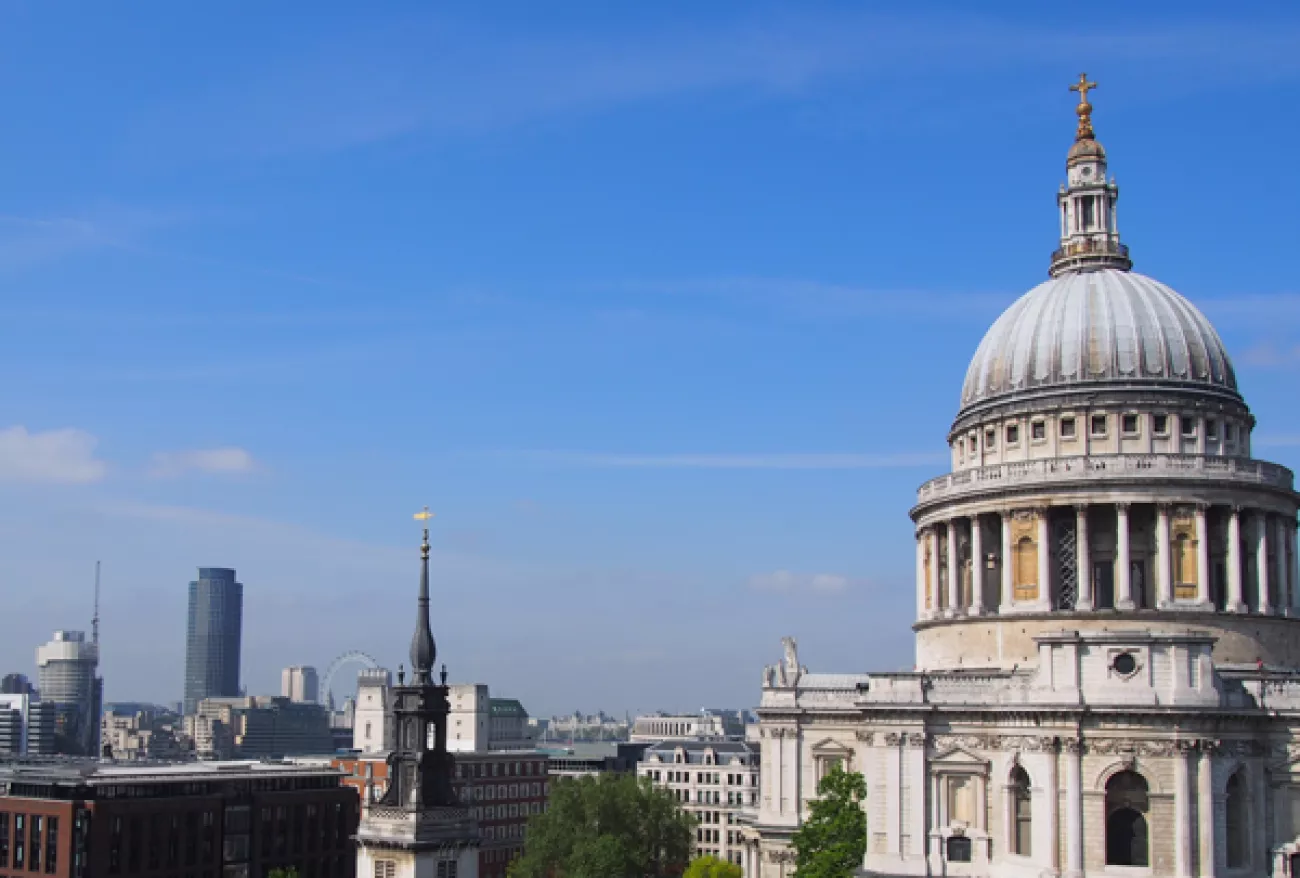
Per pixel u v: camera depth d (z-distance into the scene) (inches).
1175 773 3954.2
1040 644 4183.1
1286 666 4739.2
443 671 5413.4
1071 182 5605.3
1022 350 5196.9
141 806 5979.3
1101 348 5029.5
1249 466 4795.8
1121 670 4067.4
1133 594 4744.1
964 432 5374.0
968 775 4269.2
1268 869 3993.6
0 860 5964.6
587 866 7047.2
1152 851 3949.3
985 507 4958.2
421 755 5206.7
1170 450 4904.0
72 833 5782.5
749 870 5659.5
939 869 4232.3
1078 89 5733.3
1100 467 4758.9
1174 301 5211.6
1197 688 4005.9
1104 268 5452.8
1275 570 4874.5
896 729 4340.6
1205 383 5012.3
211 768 7165.4
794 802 5344.5
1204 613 4623.5
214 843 6333.7
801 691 5447.8
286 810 6766.7
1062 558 4835.1
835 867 4527.6
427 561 5462.6
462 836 5231.3
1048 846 4028.1
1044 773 4067.4
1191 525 4717.0
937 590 5211.6
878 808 4357.8
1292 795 4057.6
